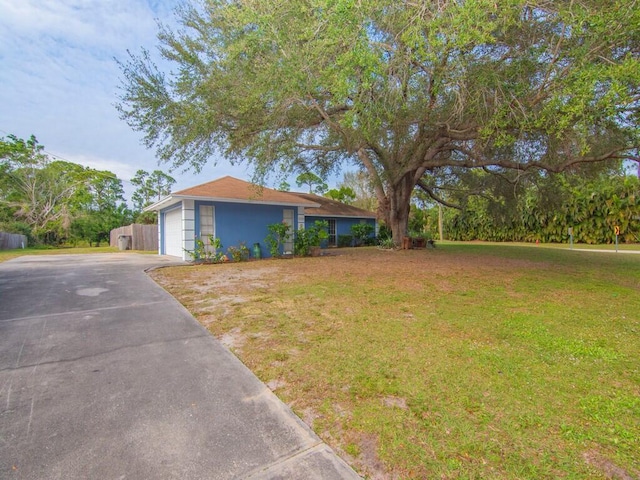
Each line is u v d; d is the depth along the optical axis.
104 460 1.80
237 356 3.25
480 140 8.13
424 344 3.50
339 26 4.78
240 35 6.43
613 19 4.57
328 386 2.64
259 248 12.59
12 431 2.05
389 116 6.37
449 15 4.88
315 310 4.88
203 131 7.84
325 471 1.74
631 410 2.26
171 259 12.45
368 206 29.41
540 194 13.79
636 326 4.10
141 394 2.53
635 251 15.48
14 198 28.28
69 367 2.99
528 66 5.80
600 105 4.88
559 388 2.58
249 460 1.82
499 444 1.93
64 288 6.46
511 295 5.84
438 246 19.03
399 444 1.94
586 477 1.67
